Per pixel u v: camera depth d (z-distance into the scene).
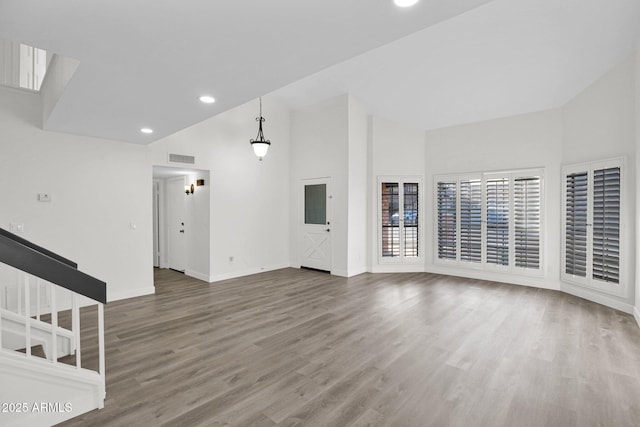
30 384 1.88
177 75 2.37
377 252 6.50
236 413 2.05
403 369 2.61
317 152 6.56
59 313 3.98
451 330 3.44
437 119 5.96
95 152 4.37
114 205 4.56
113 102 2.93
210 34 1.81
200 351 2.94
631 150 3.87
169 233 6.98
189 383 2.40
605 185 4.19
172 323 3.66
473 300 4.54
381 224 6.48
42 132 3.95
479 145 5.79
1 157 3.69
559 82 4.41
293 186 7.05
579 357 2.81
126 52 2.02
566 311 4.04
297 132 6.95
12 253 1.84
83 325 3.58
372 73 5.08
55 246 4.05
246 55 2.08
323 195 6.50
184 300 4.58
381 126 6.45
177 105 3.03
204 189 5.85
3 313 2.68
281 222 6.95
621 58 3.89
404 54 4.41
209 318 3.83
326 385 2.38
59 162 4.07
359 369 2.61
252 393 2.27
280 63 2.20
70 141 4.16
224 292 5.02
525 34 3.60
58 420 1.96
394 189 6.47
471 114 5.60
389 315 3.92
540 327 3.52
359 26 1.75
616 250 4.07
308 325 3.59
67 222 4.15
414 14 1.64
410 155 6.43
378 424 1.94
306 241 6.84
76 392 2.03
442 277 6.01
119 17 1.63
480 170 5.78
